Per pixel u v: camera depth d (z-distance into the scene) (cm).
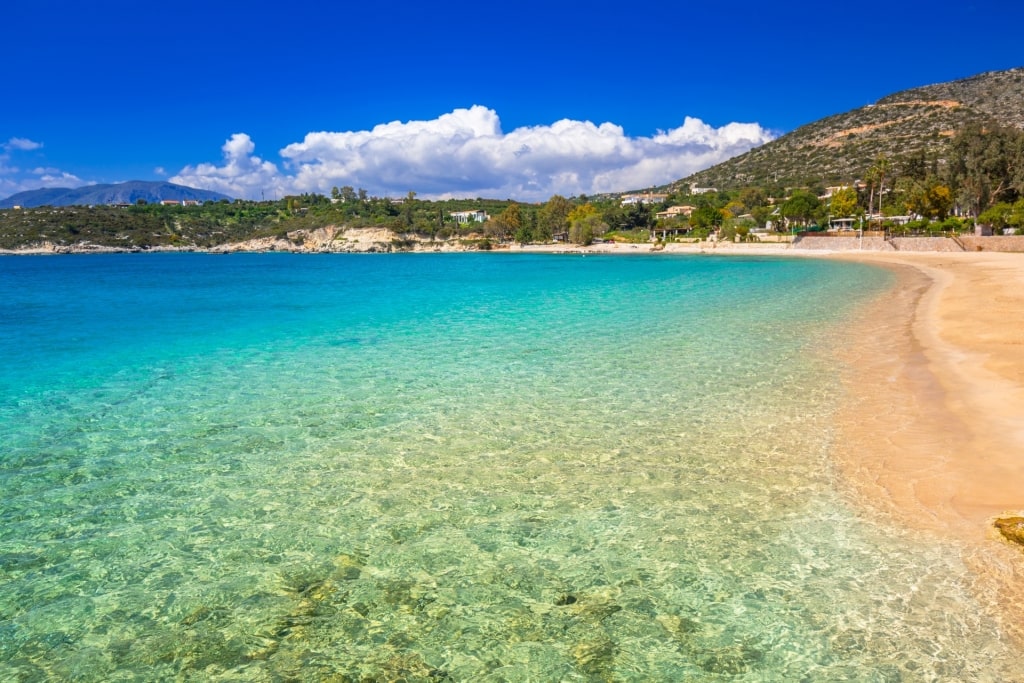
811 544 723
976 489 841
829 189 19512
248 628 606
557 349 2041
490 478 952
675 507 834
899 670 520
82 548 755
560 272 7688
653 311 3123
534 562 709
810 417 1225
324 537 777
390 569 703
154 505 873
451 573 692
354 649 574
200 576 695
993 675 509
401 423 1240
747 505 833
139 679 539
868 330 2284
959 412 1197
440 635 590
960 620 576
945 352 1769
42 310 3678
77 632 601
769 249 11181
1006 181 9875
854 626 577
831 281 4803
